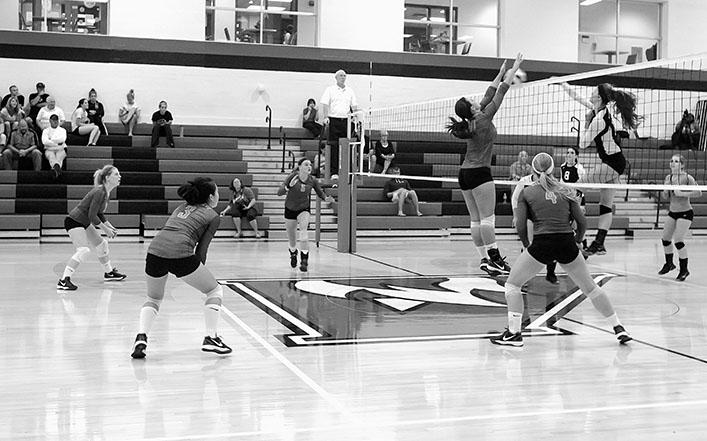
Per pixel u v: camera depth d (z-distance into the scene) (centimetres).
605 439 420
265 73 2128
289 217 1136
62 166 1738
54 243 1526
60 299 867
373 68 2202
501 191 1825
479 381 541
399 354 623
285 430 429
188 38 2083
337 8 2178
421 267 1191
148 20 2050
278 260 1268
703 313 829
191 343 656
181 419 447
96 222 943
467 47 2341
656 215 1944
